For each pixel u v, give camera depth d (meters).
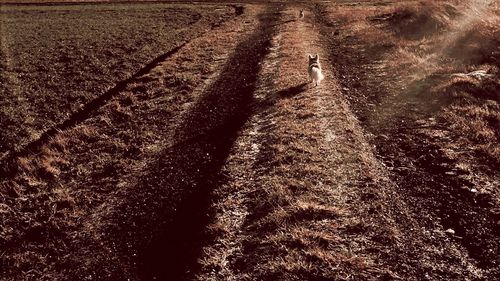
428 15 23.69
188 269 7.32
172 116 15.31
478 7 24.38
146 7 57.97
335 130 12.02
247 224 8.23
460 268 6.65
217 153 11.91
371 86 16.17
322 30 30.31
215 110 15.54
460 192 8.70
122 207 9.69
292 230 7.62
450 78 14.88
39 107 17.22
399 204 8.44
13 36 36.91
